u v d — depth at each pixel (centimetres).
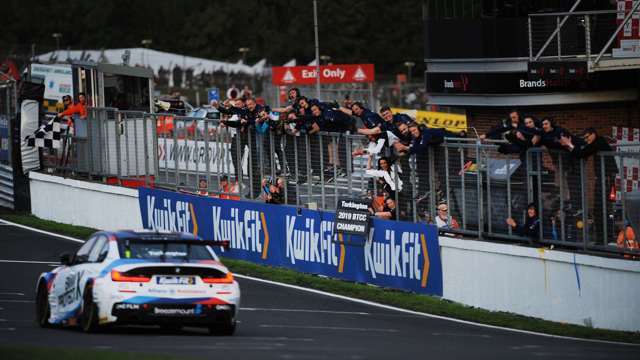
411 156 8231
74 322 5750
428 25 11462
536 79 10038
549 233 7312
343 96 18850
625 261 6744
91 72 12181
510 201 7556
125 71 12362
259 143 9669
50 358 4350
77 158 12050
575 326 6950
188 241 5659
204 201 10181
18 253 9800
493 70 10900
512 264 7450
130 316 5381
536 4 10569
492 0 10825
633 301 6725
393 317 7069
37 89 12519
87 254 5831
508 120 7712
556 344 5766
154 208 10869
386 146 8431
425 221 8169
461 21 11112
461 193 7900
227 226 9931
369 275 8494
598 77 10494
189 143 10538
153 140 11000
